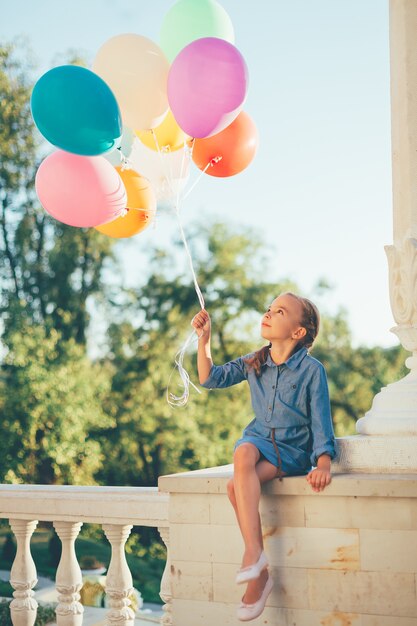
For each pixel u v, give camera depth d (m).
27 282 23.66
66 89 3.45
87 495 3.99
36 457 22.83
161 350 24.55
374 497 3.14
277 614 3.28
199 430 24.75
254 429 3.47
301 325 3.46
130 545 22.14
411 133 3.57
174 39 3.92
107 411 24.19
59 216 3.77
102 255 24.34
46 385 21.69
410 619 3.08
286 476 3.30
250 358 3.53
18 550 4.21
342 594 3.18
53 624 6.20
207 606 3.38
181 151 4.27
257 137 4.09
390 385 3.54
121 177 4.05
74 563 4.07
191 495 3.44
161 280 25.30
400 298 3.56
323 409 3.30
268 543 3.30
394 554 3.11
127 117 3.80
